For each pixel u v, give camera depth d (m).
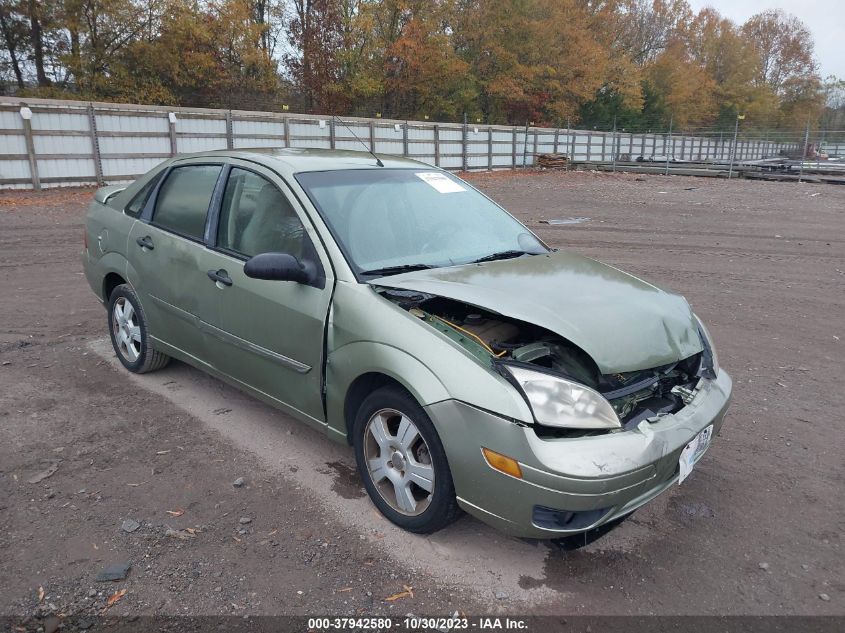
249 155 4.08
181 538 3.01
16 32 32.97
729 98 72.38
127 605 2.59
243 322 3.74
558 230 13.73
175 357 4.55
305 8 42.69
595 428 2.64
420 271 3.36
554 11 49.22
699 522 3.34
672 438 2.81
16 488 3.37
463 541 3.10
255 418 4.31
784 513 3.44
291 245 3.56
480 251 3.81
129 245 4.70
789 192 24.02
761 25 83.19
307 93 40.97
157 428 4.11
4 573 2.73
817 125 64.81
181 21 33.97
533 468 2.57
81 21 32.34
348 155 4.29
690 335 3.18
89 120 19.91
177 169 4.57
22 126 18.48
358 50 41.38
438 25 44.81
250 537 3.04
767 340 6.40
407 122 30.41
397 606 2.65
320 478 3.60
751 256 10.90
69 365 5.13
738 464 3.94
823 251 11.49
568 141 40.62
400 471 3.10
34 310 6.68
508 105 48.97
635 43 70.38
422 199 4.03
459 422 2.72
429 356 2.85
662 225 14.72
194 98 35.56
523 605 2.69
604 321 2.92
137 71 34.53
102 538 2.99
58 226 12.76
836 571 2.98
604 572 2.93
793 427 4.46
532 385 2.64
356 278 3.28
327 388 3.33
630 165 36.50
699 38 73.06
